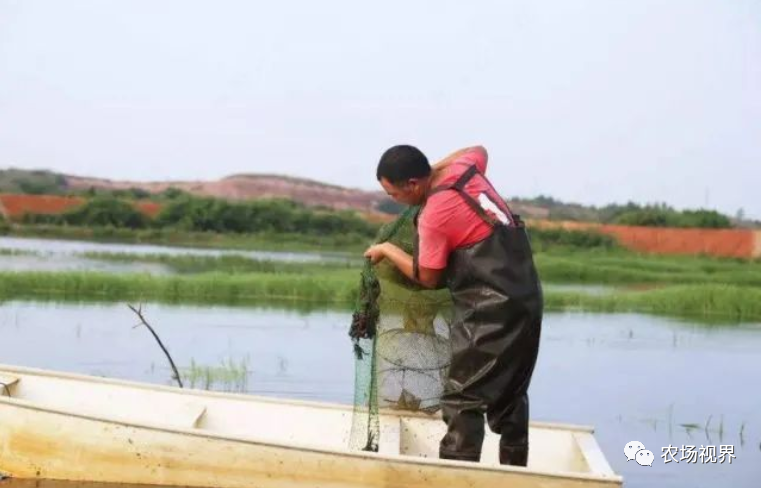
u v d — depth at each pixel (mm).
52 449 7043
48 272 19469
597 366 13031
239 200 42125
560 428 7414
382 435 7363
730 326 17438
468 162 6648
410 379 7426
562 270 27969
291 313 16922
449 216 6406
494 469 6363
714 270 31969
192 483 6848
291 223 40906
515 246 6465
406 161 6500
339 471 6605
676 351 14391
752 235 39938
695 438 9438
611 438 9422
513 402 6645
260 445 6730
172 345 13328
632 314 19047
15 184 46656
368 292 7113
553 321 17562
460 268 6469
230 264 26141
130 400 7922
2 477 7090
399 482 6508
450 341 6754
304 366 12047
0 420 7125
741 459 8703
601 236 40156
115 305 17203
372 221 42375
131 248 34625
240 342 13695
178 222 40156
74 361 12062
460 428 6543
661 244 40188
